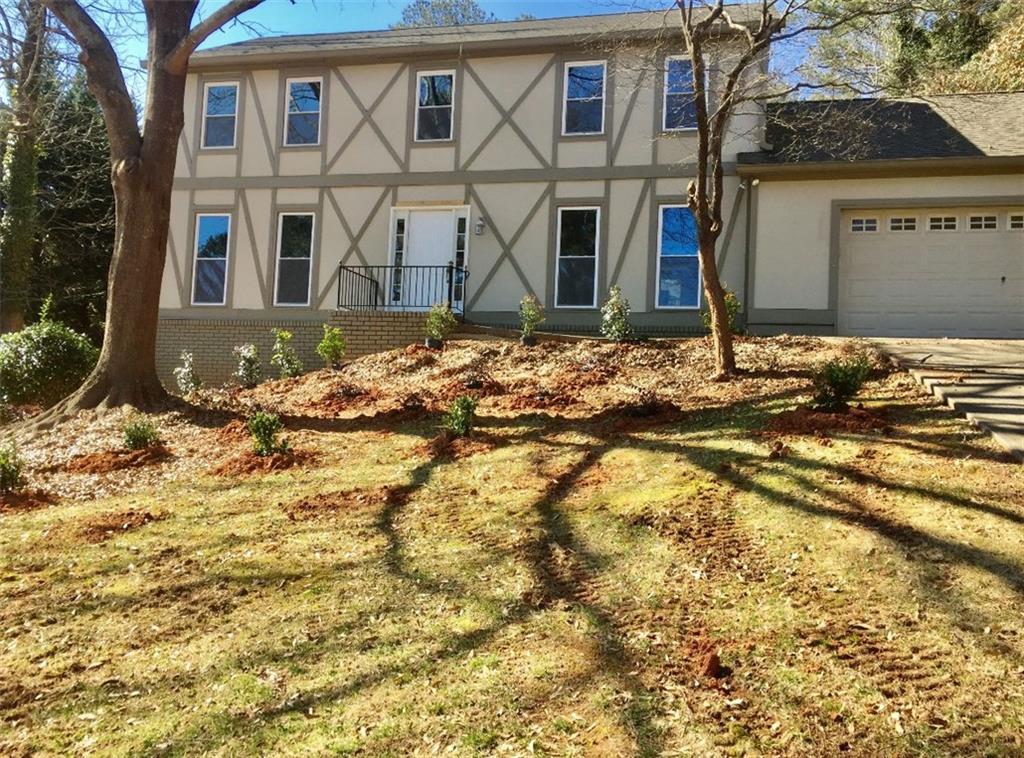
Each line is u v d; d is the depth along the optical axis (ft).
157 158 30.68
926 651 10.09
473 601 12.78
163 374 49.80
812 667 10.00
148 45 31.89
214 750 9.25
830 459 17.16
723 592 12.28
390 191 47.83
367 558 14.88
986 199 39.01
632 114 44.39
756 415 22.12
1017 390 21.11
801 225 41.22
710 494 16.31
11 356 34.63
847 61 42.04
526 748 8.86
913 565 12.12
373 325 42.78
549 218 45.32
